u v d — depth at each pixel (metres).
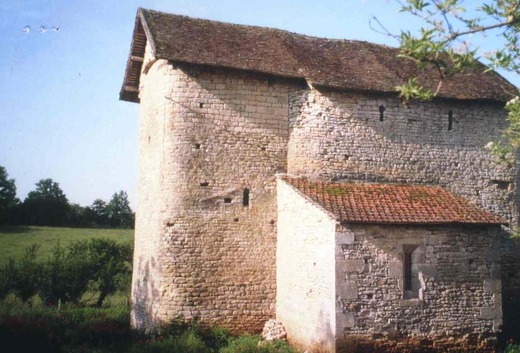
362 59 17.92
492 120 17.80
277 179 15.97
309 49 17.70
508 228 17.52
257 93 16.14
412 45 6.98
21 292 28.78
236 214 15.59
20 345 13.80
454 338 13.39
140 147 18.33
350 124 16.41
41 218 68.19
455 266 13.65
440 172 17.00
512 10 6.83
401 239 13.19
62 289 29.45
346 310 12.48
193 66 15.74
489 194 17.44
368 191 15.12
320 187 15.11
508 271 17.22
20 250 47.28
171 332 14.46
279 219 15.70
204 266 15.19
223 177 15.64
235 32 17.28
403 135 16.80
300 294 14.07
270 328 14.98
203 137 15.64
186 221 15.26
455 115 17.44
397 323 12.88
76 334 14.97
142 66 18.47
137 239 17.78
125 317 20.28
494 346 13.78
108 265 31.12
